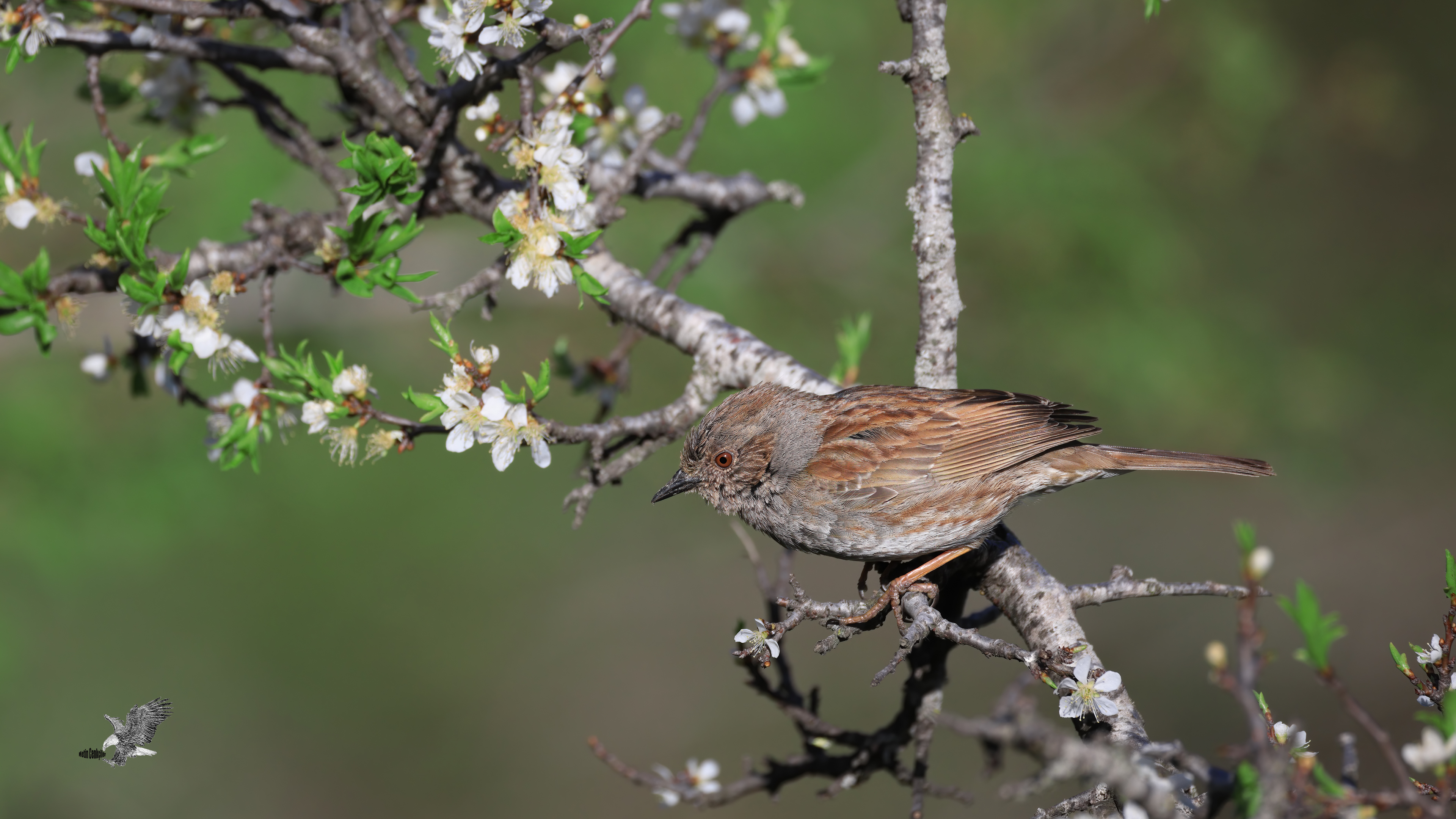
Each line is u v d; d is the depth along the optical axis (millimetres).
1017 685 3586
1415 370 18141
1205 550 16953
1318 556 16719
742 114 8391
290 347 13812
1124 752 3717
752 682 6691
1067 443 6844
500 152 6344
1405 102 18828
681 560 17156
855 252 16484
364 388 5855
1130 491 18078
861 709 15195
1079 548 17266
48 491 11070
